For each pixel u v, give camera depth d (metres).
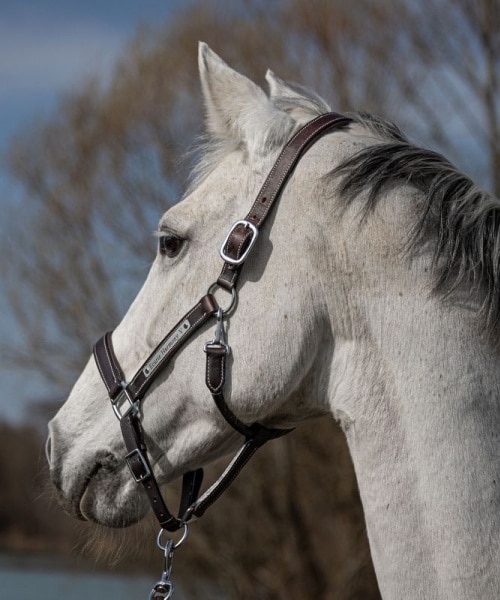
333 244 2.37
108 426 2.61
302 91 2.84
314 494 15.33
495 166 12.52
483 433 2.20
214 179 2.58
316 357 2.40
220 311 2.42
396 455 2.27
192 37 16.36
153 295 2.59
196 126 16.34
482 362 2.25
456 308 2.27
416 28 13.63
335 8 14.39
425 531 2.20
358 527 14.46
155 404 2.52
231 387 2.40
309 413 2.49
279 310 2.38
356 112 2.69
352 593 14.72
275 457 15.04
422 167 2.38
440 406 2.22
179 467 2.54
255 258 2.42
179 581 15.70
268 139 2.51
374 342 2.32
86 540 2.98
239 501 15.44
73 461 2.64
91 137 16.77
